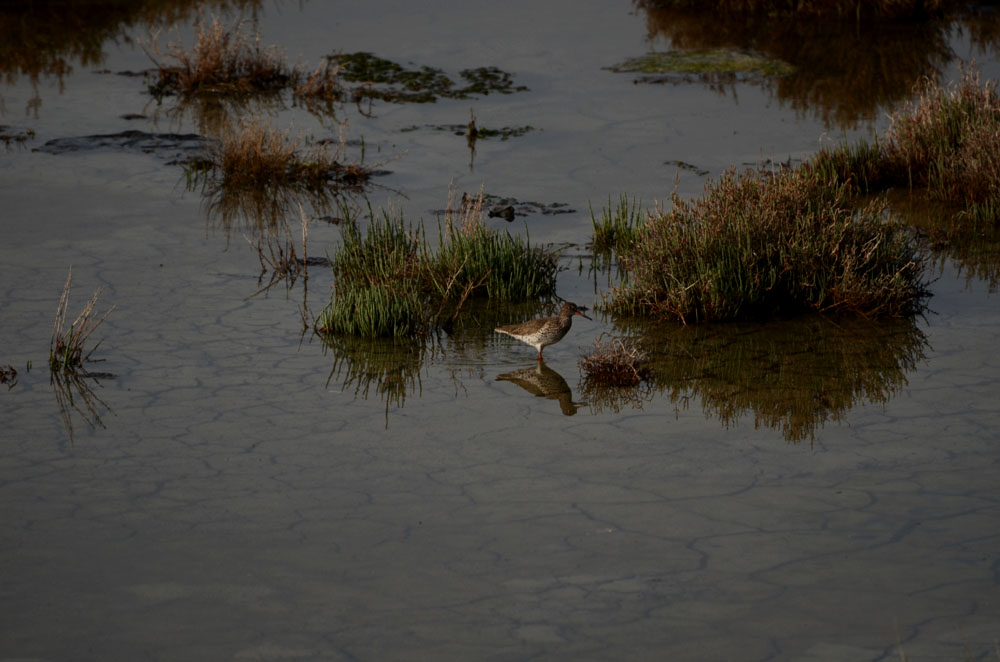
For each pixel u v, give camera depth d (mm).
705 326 39375
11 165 58312
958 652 20078
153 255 46062
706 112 68938
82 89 73562
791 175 46781
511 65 80812
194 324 38719
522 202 53531
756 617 21391
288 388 33406
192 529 24906
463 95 73500
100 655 20266
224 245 47688
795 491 26641
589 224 50594
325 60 75562
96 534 24641
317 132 65625
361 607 21859
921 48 81375
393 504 26125
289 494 26594
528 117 68812
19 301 40250
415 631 21016
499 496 26531
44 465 28000
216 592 22375
